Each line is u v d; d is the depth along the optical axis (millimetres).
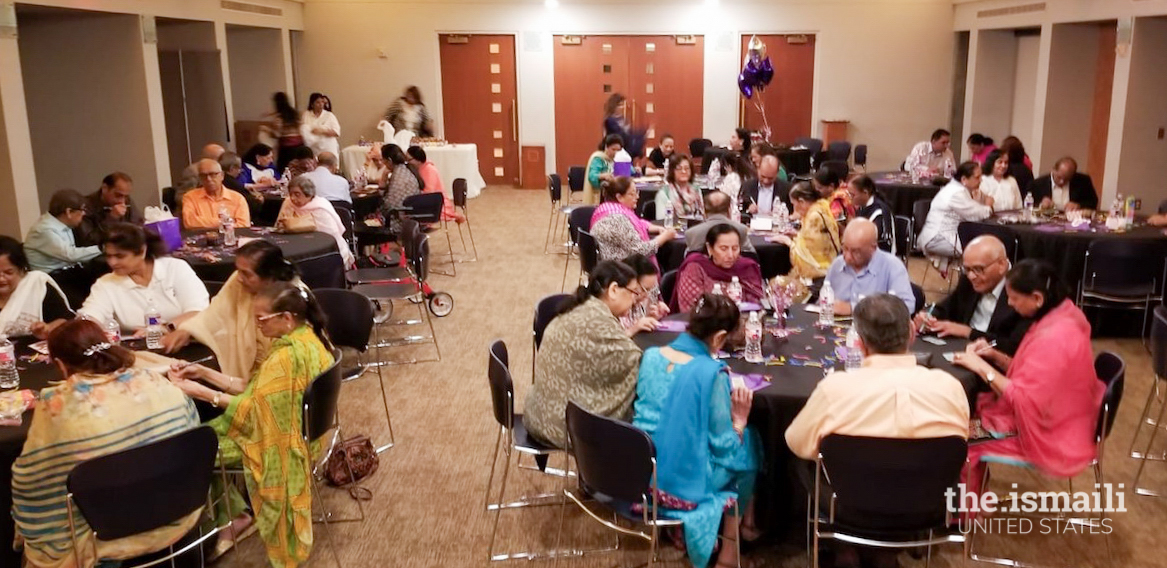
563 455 4242
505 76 13242
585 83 13281
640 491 2760
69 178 8828
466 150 12039
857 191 6117
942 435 2588
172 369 3232
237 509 3295
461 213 10945
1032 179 8172
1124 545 3414
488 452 4266
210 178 6141
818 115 13344
